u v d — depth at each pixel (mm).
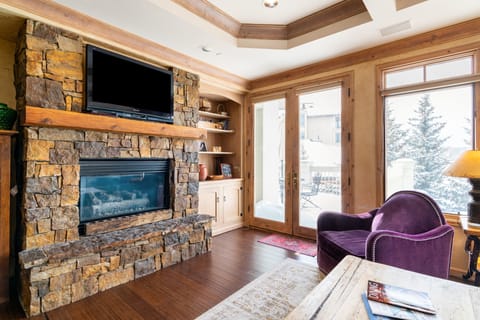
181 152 3229
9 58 2436
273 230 4082
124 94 2623
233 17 2730
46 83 2148
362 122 3117
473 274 2369
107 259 2256
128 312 1910
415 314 1062
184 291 2205
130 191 2859
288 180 3898
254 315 1854
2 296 2016
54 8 2141
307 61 3420
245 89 4262
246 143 4426
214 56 3246
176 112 3182
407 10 2213
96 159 2504
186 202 3271
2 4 1910
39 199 2094
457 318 1044
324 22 2711
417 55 2709
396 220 2141
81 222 2412
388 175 2963
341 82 3303
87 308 1961
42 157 2113
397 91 2840
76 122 2232
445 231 1910
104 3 2105
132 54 2781
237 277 2461
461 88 2529
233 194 4254
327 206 3480
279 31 2967
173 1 2271
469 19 2363
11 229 2320
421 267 1835
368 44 2914
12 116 2078
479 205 2133
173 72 3145
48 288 1930
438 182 2670
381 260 1775
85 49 2379
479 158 2045
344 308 1118
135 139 2766
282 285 2287
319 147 3561
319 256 2432
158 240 2641
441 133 2645
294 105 3807
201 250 3076
